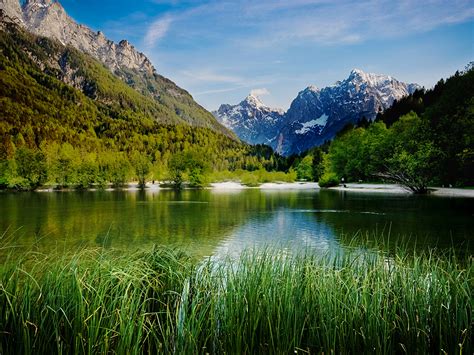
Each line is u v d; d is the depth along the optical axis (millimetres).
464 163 51562
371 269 6277
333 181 81000
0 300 4773
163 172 103875
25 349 4410
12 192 69062
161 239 18906
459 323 5055
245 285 5469
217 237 19516
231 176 117000
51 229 22562
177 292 5691
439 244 16234
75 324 4520
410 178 56969
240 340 4941
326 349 4910
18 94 178625
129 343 4484
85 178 91000
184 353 4750
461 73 61438
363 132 89625
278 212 31922
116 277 4988
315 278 5605
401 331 5195
